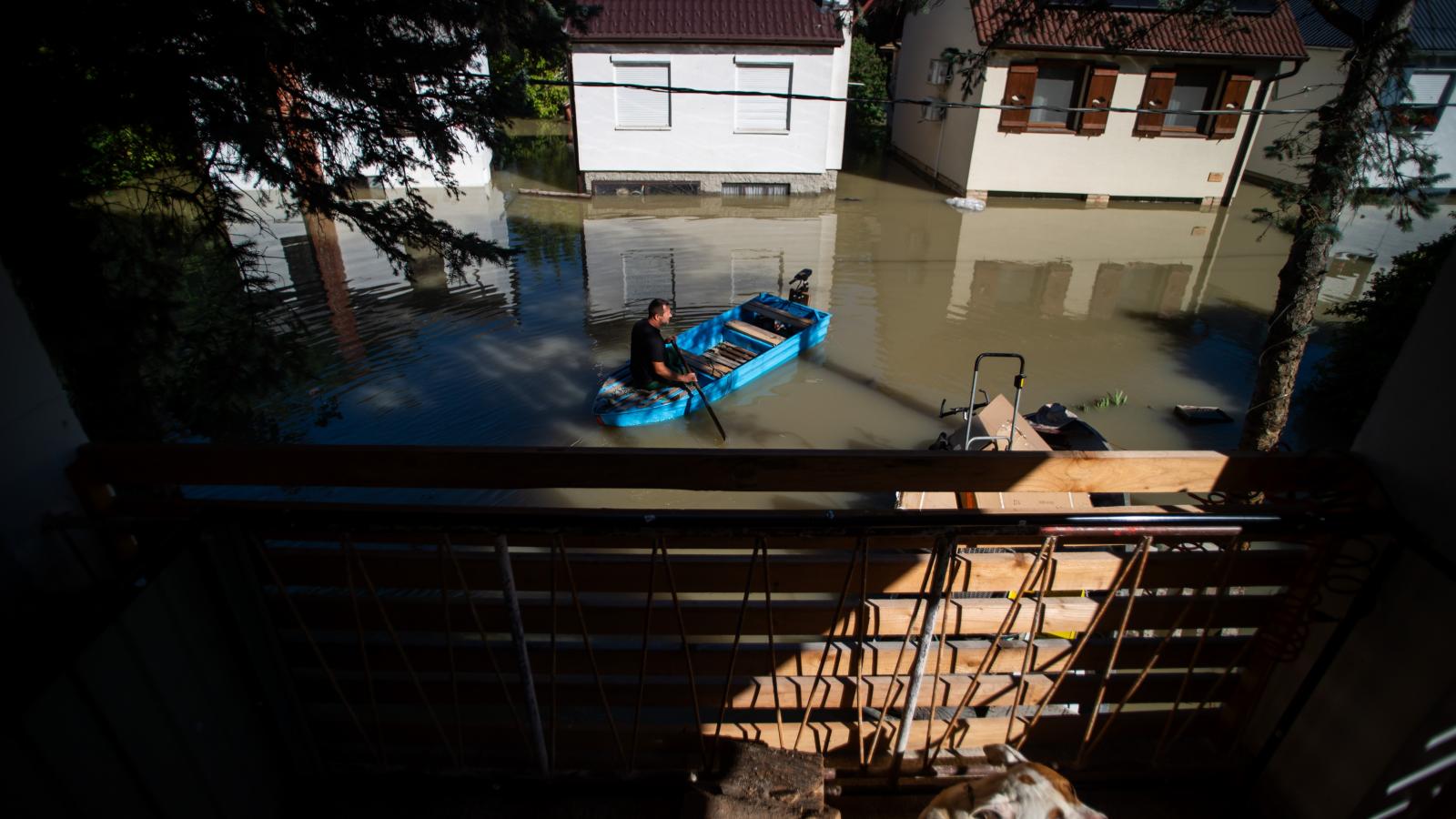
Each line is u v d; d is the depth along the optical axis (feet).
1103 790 7.89
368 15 14.57
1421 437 6.01
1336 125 16.88
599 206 55.62
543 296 37.42
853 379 30.81
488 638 7.57
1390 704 6.26
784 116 57.52
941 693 7.70
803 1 56.85
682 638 7.16
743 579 7.29
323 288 36.68
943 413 26.94
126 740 5.55
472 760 7.77
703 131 57.57
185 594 6.21
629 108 56.44
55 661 4.90
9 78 11.31
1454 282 5.68
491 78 17.58
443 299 36.35
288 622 7.22
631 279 40.34
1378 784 6.36
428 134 16.34
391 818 7.52
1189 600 7.36
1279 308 19.01
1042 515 6.32
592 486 6.48
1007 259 45.29
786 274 42.06
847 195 60.44
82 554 6.27
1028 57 52.95
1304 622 7.06
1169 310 38.27
